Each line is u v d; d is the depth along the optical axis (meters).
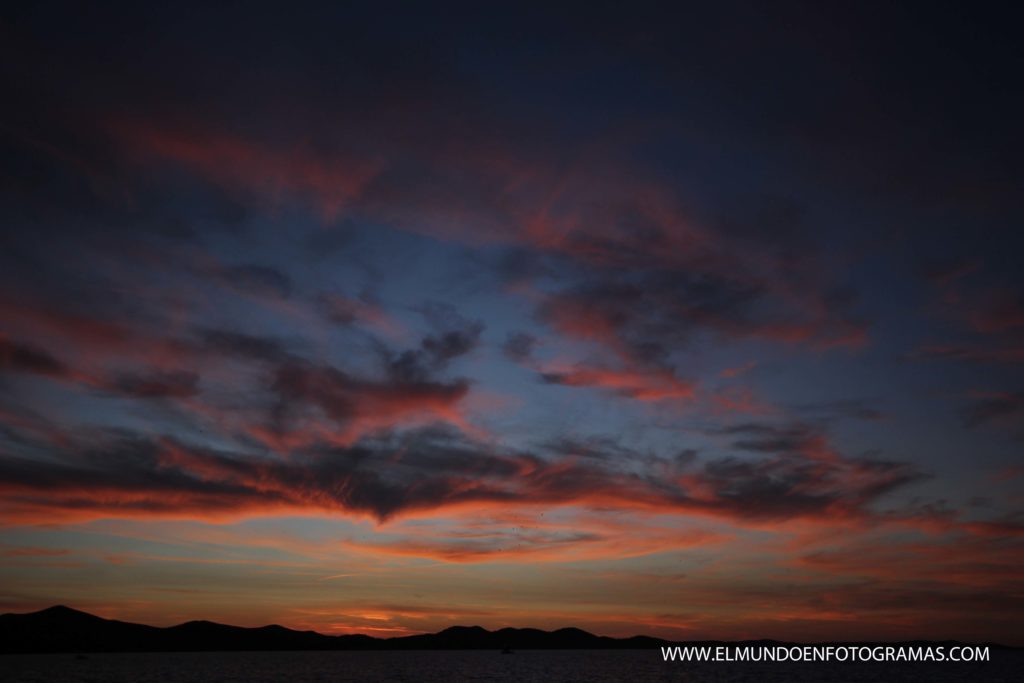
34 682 159.00
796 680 189.25
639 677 199.38
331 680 171.88
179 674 191.38
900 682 181.75
